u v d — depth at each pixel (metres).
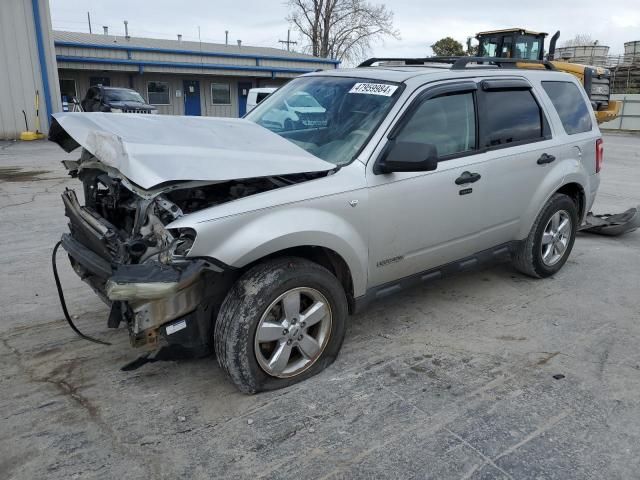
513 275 5.39
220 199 3.38
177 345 3.14
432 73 4.10
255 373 3.14
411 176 3.70
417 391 3.31
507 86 4.59
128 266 2.86
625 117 32.19
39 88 19.12
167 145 3.11
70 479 2.55
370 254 3.58
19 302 4.49
